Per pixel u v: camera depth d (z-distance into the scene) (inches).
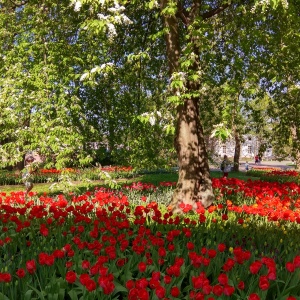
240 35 336.8
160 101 452.1
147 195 482.6
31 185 438.0
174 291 131.1
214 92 470.9
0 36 397.7
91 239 234.1
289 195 454.3
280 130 496.1
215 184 474.3
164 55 519.5
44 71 350.9
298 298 148.8
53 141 334.6
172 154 502.3
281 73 358.6
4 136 376.5
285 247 215.8
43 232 211.2
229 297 143.6
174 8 287.0
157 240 195.2
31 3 421.1
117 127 458.3
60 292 148.8
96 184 674.8
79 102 373.7
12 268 177.3
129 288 137.4
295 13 332.5
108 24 289.3
